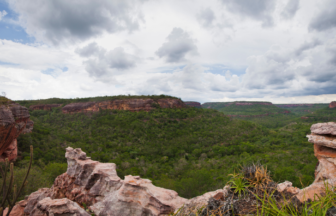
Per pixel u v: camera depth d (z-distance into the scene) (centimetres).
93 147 6406
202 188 2700
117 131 8806
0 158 2638
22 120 2788
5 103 2567
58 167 3112
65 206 997
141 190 1258
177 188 2569
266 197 324
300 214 277
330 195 299
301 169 3294
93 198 1568
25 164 3225
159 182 2866
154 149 6825
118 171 3853
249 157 4794
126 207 1231
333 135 1327
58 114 11381
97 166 1709
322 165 1408
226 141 7838
